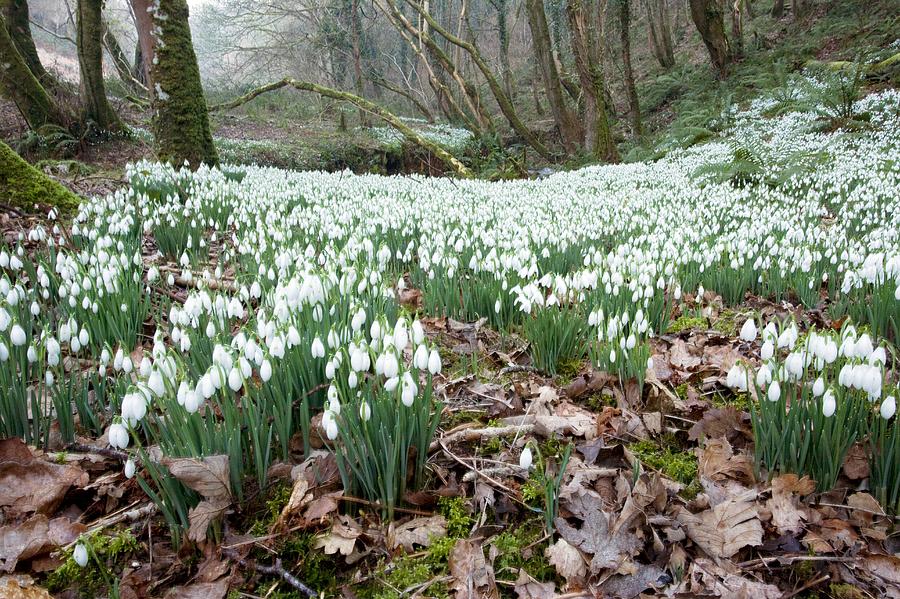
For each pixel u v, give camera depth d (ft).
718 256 16.44
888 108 47.01
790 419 7.30
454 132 83.66
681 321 13.91
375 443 6.95
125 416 6.32
